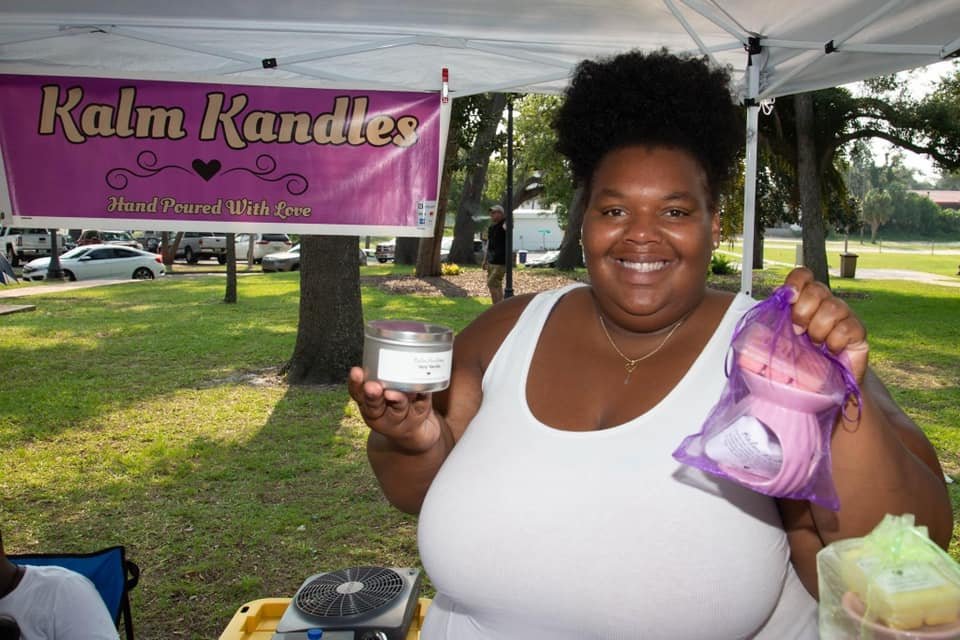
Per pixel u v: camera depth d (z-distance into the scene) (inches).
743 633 52.4
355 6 135.7
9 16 141.0
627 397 56.6
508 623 56.1
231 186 162.6
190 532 198.2
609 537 51.9
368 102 163.2
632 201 55.1
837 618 40.4
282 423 298.2
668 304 56.0
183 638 150.3
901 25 133.6
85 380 378.3
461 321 576.4
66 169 158.9
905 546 39.2
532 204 2327.8
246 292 817.5
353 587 91.7
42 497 222.8
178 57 162.2
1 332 534.3
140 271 1124.5
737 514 51.8
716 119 56.0
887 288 924.0
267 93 160.4
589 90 58.5
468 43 156.5
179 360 428.5
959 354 445.7
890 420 52.1
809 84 164.7
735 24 148.0
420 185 165.9
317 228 165.2
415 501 64.9
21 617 89.3
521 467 55.7
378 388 53.2
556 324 63.3
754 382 42.8
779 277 1042.7
